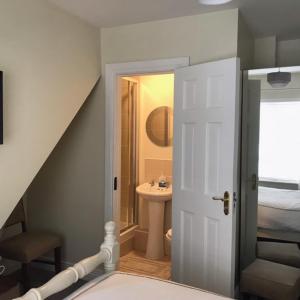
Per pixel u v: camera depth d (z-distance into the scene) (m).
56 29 2.50
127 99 4.00
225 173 2.36
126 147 4.04
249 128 2.88
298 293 2.46
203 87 2.50
